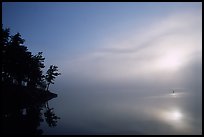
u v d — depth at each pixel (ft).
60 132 123.03
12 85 234.99
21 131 117.80
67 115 189.26
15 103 206.80
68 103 294.46
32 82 273.13
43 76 271.90
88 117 180.45
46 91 339.77
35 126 135.33
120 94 529.04
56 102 299.99
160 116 187.62
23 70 225.76
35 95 271.08
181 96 425.28
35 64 250.78
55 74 341.82
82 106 260.83
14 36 220.43
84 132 125.29
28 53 233.14
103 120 166.81
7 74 222.48
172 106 261.85
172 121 164.55
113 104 290.35
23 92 239.50
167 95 460.14
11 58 209.87
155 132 127.85
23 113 178.40
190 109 234.17
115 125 148.05
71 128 135.44
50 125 141.79
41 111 202.39
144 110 227.20
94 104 288.30
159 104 287.89
